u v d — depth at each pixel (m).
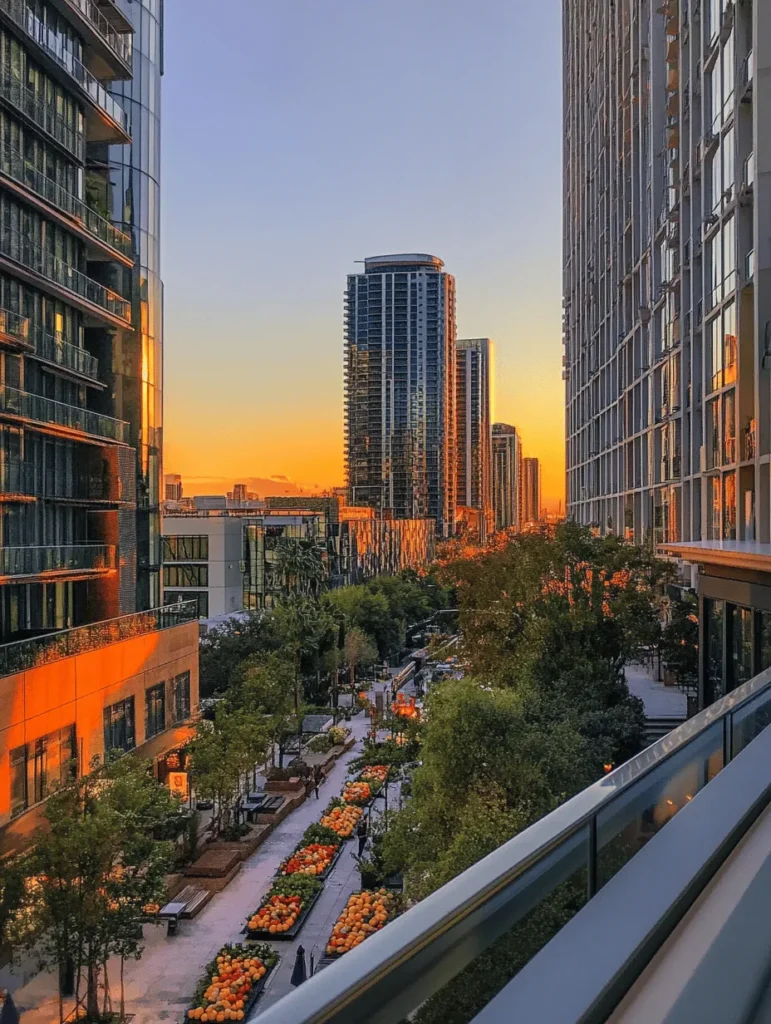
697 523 40.38
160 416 39.22
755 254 29.38
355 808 37.12
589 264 75.81
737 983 1.77
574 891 2.27
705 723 3.69
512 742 19.11
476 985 1.74
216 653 52.25
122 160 36.62
